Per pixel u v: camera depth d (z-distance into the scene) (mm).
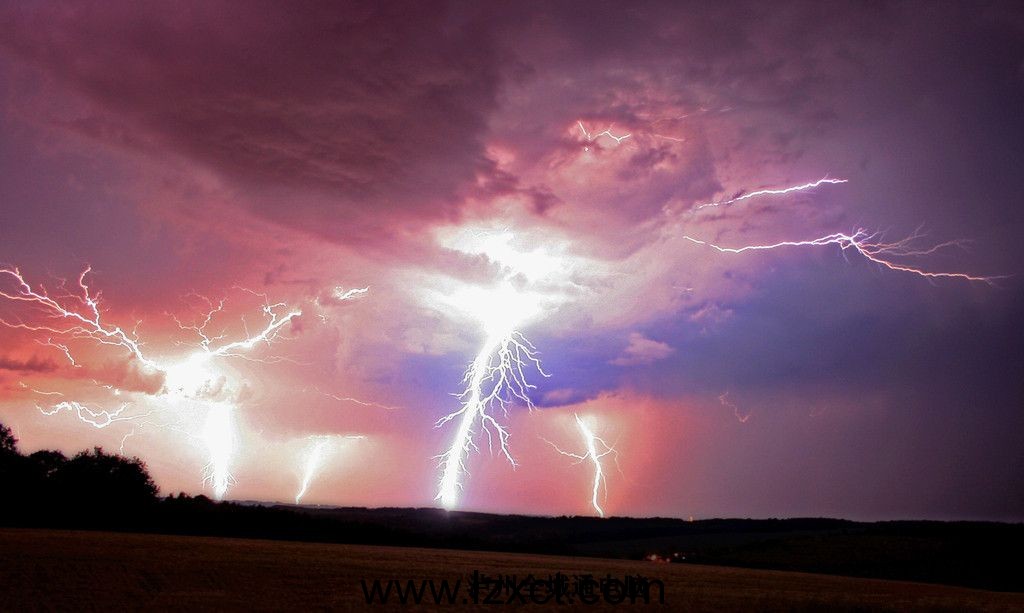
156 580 18812
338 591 18562
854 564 45000
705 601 19625
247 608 15219
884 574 42094
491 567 29453
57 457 47156
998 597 27484
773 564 46500
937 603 21734
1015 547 47312
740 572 36469
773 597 21234
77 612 14070
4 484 43062
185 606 15102
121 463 48188
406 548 45219
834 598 21750
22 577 18016
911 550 47906
